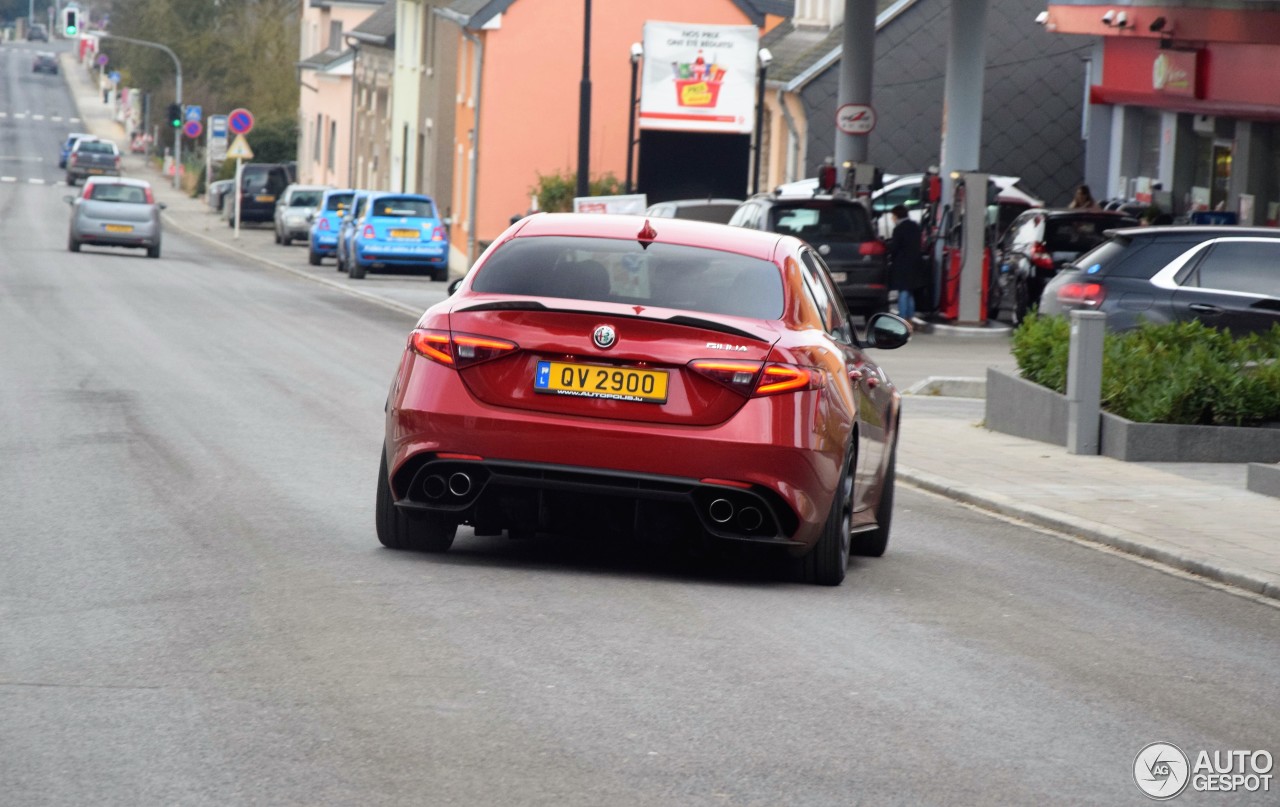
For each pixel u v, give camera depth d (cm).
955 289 3111
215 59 11625
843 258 3100
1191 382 1636
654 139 4309
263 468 1273
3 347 2131
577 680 706
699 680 718
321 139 9412
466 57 6241
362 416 1628
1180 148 3975
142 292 3366
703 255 967
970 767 620
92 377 1845
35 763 570
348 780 565
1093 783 612
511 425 894
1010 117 5134
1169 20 3450
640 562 1002
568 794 562
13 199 8419
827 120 4994
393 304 3581
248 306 3184
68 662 700
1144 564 1134
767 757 614
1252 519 1284
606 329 894
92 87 17750
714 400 891
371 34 7838
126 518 1042
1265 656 869
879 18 5097
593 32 5791
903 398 2202
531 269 955
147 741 598
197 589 848
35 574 872
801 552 929
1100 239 3194
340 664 713
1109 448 1634
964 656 805
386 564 932
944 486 1429
